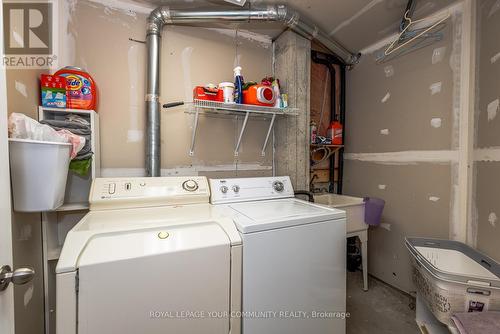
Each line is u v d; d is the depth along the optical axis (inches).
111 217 44.6
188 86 72.6
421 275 56.8
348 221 76.8
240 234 40.7
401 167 79.7
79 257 31.0
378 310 71.9
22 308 40.4
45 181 38.1
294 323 44.5
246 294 40.0
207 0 64.0
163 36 69.2
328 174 101.4
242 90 67.4
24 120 37.1
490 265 52.9
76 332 30.1
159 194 54.9
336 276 49.3
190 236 38.0
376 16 71.5
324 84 99.0
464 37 62.8
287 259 43.7
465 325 41.6
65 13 58.5
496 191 53.4
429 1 64.1
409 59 76.9
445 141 67.5
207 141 75.7
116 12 63.9
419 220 74.5
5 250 23.4
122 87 64.8
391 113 82.8
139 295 32.9
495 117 53.8
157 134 64.4
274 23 74.9
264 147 81.8
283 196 66.5
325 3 65.7
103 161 63.0
